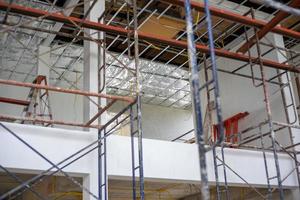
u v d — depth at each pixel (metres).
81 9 8.15
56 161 5.25
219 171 6.60
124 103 12.13
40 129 5.28
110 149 5.69
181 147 6.30
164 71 10.99
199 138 2.55
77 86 10.98
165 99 12.66
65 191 7.65
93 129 5.71
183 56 10.34
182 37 9.11
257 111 8.30
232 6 7.78
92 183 5.42
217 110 2.66
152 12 7.70
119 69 10.61
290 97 7.74
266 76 8.19
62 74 10.71
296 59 9.16
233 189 8.88
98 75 6.18
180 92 12.24
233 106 8.95
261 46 8.42
